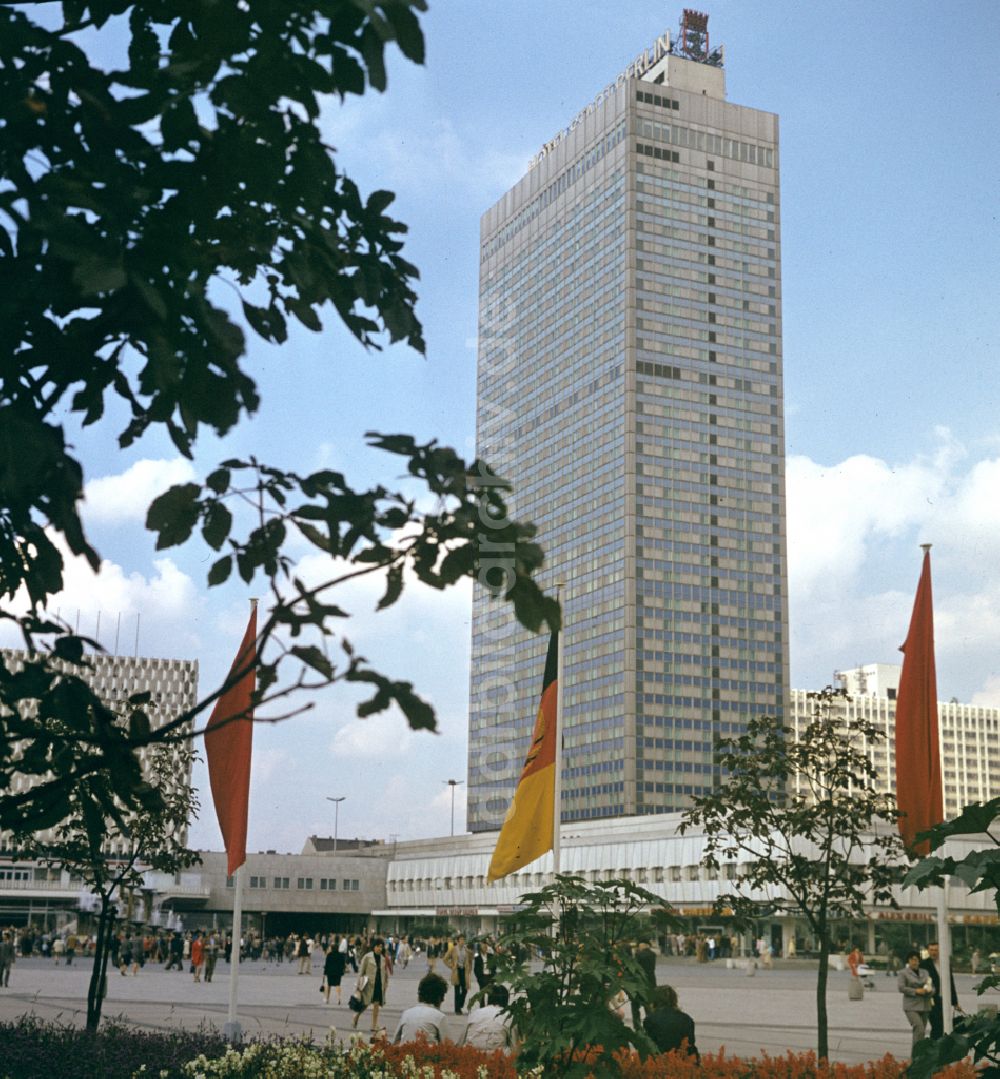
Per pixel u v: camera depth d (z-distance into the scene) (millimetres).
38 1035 16953
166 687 139000
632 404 175125
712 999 49031
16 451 2799
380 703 3293
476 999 10141
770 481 180250
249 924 151625
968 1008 40094
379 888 147750
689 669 169500
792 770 18812
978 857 6043
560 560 184500
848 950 83625
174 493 3586
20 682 3557
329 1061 13422
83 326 3232
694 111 187500
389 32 2902
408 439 3416
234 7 2959
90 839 3988
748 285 185625
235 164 3092
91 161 3031
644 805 163250
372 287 4258
